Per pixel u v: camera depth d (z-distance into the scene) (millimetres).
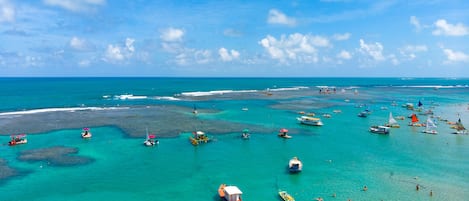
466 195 46438
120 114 112875
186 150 68438
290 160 58594
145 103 146250
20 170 55406
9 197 45094
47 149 68062
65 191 47281
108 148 69375
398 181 51625
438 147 72188
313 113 120250
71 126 91188
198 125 94188
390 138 80938
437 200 44719
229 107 135375
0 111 117062
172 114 114188
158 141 74625
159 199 45188
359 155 65688
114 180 51625
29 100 153875
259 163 60344
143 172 55250
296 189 48500
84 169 56312
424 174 54906
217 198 45688
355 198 45281
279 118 109000
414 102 161250
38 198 44969
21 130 85312
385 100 170625
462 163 60750
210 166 58562
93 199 44906
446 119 110250
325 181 51656
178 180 51938
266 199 45188
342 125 98125
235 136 81312
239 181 51719
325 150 69250
